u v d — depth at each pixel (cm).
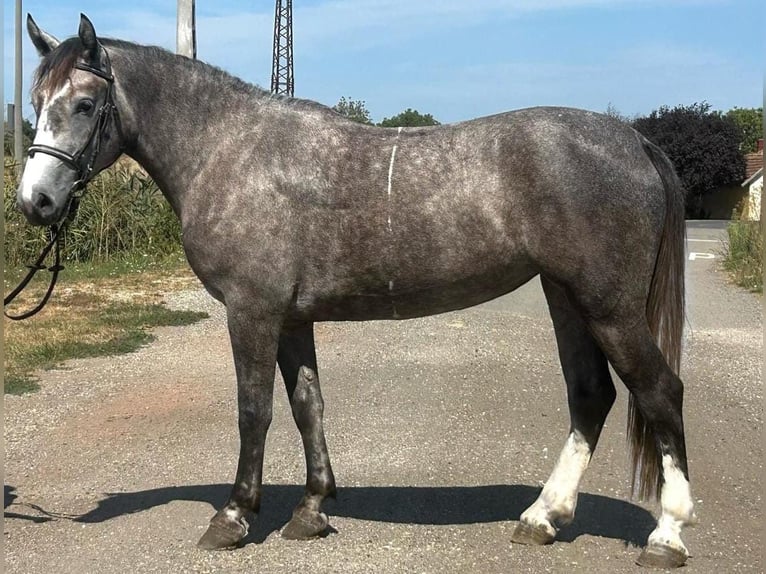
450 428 568
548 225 341
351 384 688
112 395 671
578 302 350
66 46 362
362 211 357
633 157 351
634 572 354
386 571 356
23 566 366
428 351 809
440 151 359
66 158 355
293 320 381
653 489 373
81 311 1024
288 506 433
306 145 367
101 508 435
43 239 1387
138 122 377
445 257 355
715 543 381
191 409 629
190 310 1053
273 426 575
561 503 382
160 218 1590
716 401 636
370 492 451
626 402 638
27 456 526
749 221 1673
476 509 427
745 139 5350
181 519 415
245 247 360
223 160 369
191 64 381
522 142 346
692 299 1162
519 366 752
